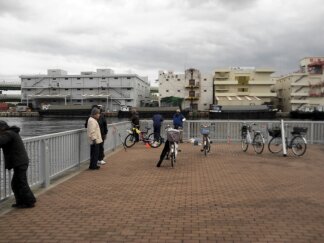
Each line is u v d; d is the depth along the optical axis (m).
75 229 5.29
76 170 10.67
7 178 6.77
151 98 128.38
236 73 102.75
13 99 134.25
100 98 105.50
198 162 12.38
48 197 7.30
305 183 8.74
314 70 103.06
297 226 5.40
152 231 5.19
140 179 9.29
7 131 6.19
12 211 6.26
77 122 80.12
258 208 6.43
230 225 5.45
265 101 100.94
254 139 15.05
